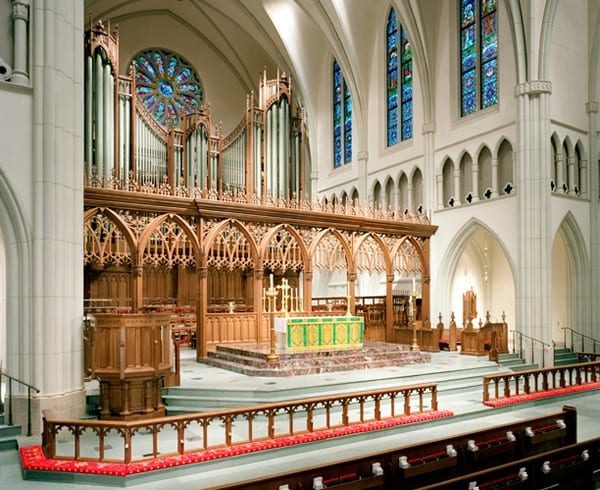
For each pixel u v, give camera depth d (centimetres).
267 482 656
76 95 1236
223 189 2544
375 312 2288
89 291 2173
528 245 2016
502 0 2239
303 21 3177
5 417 1120
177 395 1323
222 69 3562
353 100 3016
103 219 1631
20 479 893
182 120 2498
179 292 2373
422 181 2594
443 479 830
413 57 2597
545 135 2012
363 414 1177
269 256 2172
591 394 1612
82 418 1170
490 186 2281
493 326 2039
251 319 1931
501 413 1356
